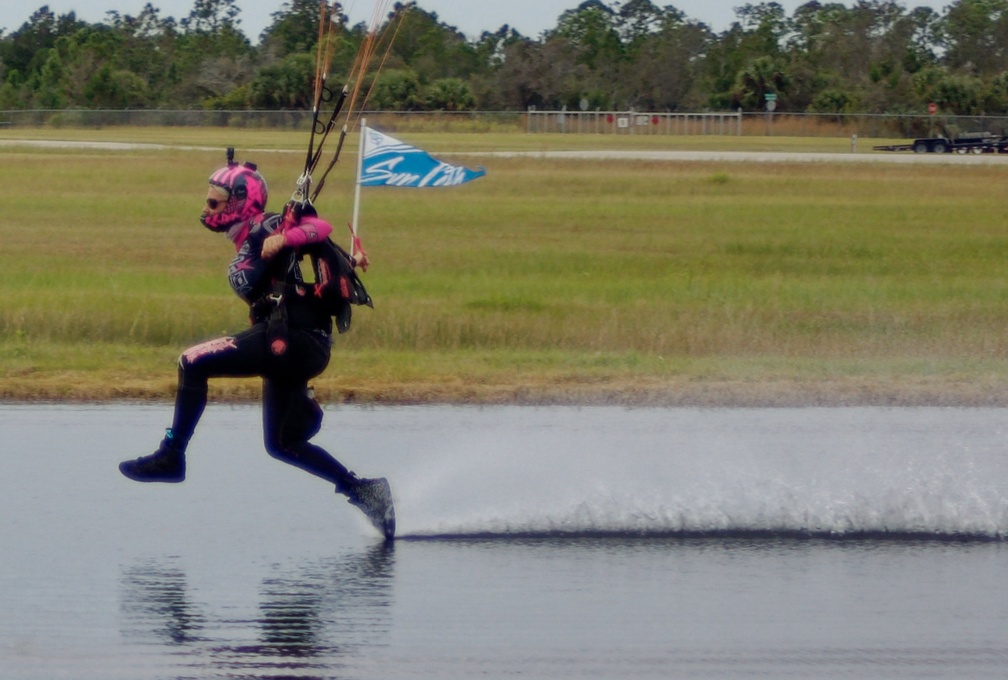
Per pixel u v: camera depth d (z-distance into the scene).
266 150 153.88
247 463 31.91
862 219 102.69
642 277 71.81
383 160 59.78
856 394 42.22
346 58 144.00
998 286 69.12
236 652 19.56
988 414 39.72
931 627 21.20
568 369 45.78
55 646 19.67
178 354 47.44
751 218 102.12
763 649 20.12
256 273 23.38
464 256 79.00
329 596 22.22
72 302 55.59
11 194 107.75
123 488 29.27
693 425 37.44
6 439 34.22
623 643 20.25
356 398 40.91
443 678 18.75
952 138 190.25
